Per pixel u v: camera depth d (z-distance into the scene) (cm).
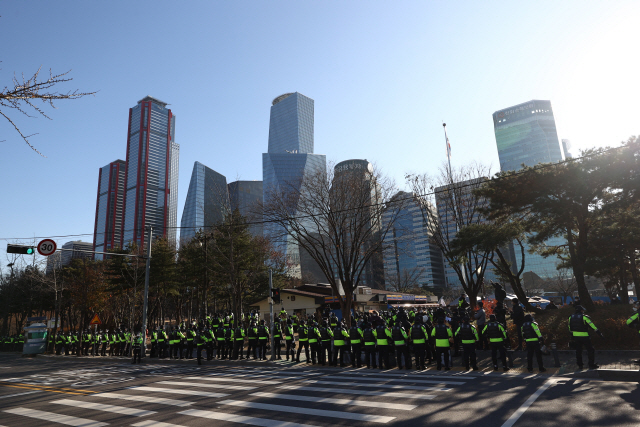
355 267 2617
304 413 809
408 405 833
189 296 5112
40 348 3681
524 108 15238
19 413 981
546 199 1873
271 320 2036
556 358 1216
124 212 18025
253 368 1720
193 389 1191
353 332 1585
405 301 5134
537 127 14862
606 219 2191
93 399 1118
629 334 1455
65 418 890
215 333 2300
